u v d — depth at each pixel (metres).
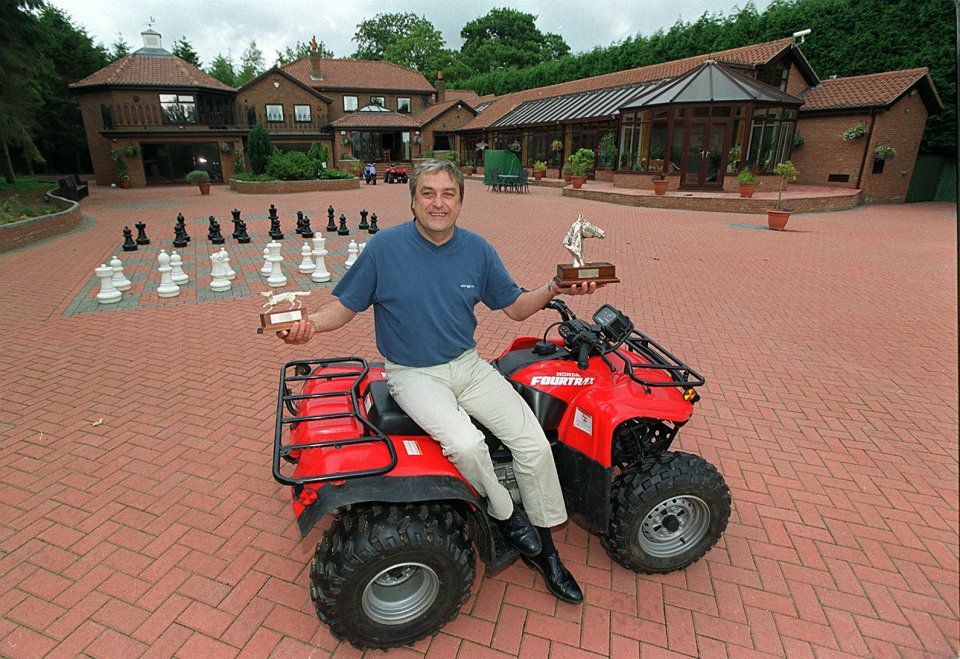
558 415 2.76
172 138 30.94
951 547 3.04
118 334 6.27
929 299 8.00
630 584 2.78
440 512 2.33
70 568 2.83
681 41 30.98
